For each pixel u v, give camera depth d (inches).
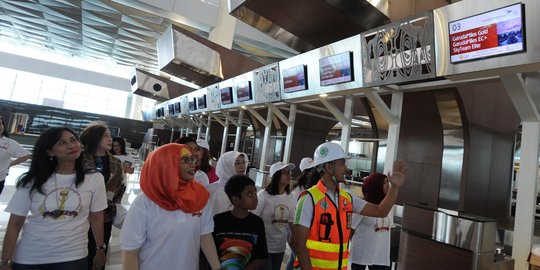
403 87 183.3
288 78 257.6
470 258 117.6
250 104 329.7
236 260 81.8
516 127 254.2
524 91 124.3
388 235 114.3
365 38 181.5
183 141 115.8
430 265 130.3
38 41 1113.4
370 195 116.6
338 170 79.8
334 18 283.7
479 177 227.6
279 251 109.3
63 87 1257.4
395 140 183.3
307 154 478.3
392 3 264.7
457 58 135.7
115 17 704.4
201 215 71.0
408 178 251.8
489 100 233.9
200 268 82.7
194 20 608.7
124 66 1312.7
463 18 132.6
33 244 71.1
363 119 421.1
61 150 73.3
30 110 808.9
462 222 123.0
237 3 289.7
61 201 73.6
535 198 124.8
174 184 63.6
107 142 109.3
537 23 111.0
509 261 126.0
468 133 220.5
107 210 113.2
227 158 115.0
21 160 153.6
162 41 549.6
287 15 292.0
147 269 62.8
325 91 218.4
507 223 217.2
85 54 1193.4
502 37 119.8
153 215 63.5
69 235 73.6
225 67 553.3
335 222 77.3
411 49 155.4
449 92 217.6
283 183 112.3
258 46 746.8
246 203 84.4
